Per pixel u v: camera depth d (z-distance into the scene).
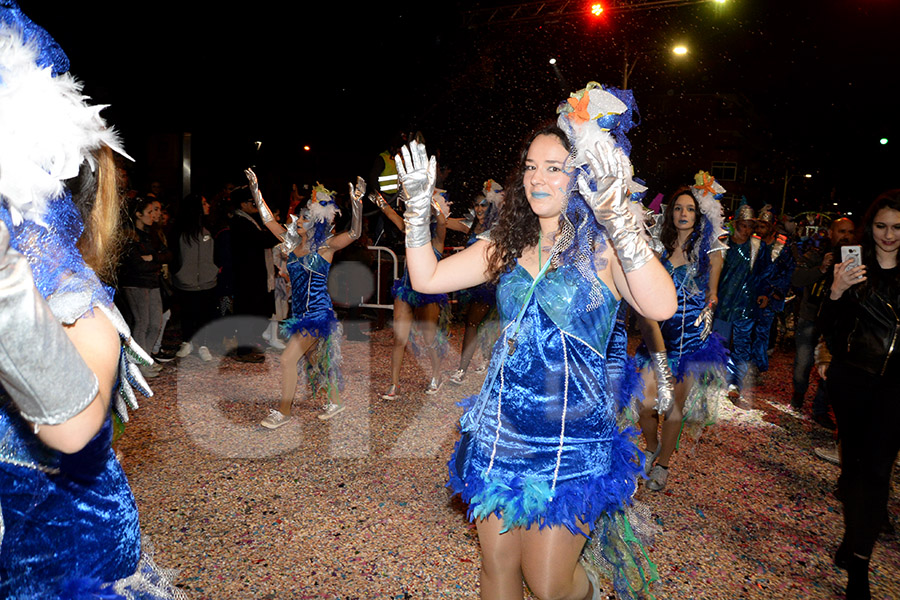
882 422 2.95
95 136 1.26
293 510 3.71
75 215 1.23
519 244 2.19
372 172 9.86
